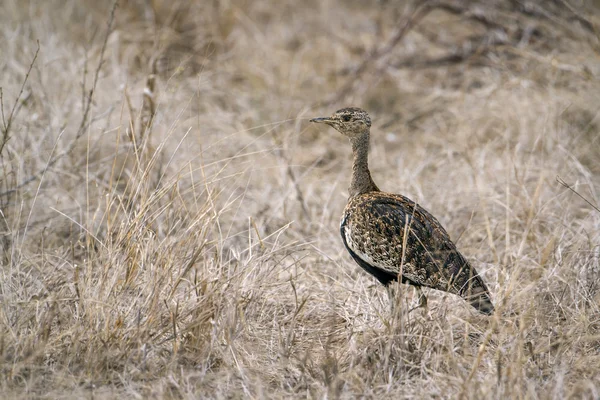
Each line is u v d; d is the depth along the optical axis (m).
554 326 9.40
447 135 15.54
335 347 9.43
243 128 15.91
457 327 9.62
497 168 13.60
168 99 15.09
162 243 9.42
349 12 22.14
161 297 9.30
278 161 14.59
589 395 8.04
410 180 13.73
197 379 8.40
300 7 22.58
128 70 16.27
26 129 12.95
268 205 13.35
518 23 17.61
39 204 12.22
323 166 15.70
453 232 12.30
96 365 8.34
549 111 14.73
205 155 14.18
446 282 8.97
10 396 7.85
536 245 11.19
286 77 18.91
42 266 10.24
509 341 9.02
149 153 12.63
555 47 16.22
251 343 9.23
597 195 12.80
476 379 8.34
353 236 9.55
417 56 18.97
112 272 9.52
